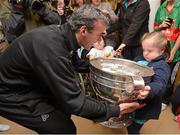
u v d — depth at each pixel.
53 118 1.50
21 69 1.45
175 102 1.17
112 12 2.86
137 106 1.48
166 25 2.71
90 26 1.31
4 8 2.37
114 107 1.41
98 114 1.38
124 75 1.34
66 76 1.34
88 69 1.70
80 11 1.34
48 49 1.32
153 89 1.63
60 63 1.32
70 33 1.35
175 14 2.69
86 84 2.12
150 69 1.60
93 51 2.26
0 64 1.52
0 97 1.51
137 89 1.34
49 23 2.26
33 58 1.36
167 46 2.14
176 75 2.78
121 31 2.95
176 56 2.74
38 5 2.21
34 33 1.38
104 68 1.50
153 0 2.91
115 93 1.40
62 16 2.50
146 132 2.39
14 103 1.49
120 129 2.39
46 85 1.42
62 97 1.34
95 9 1.36
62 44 1.35
